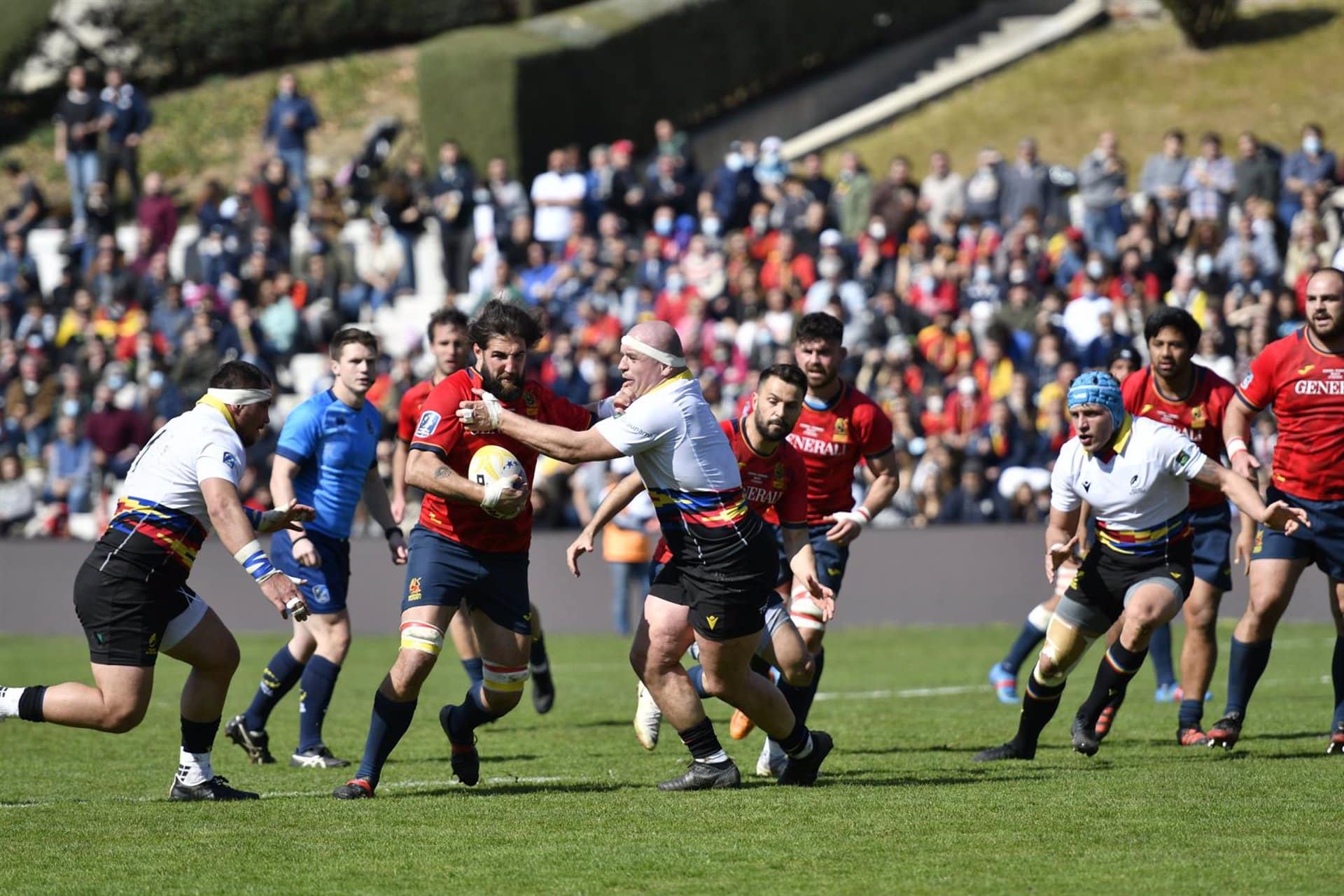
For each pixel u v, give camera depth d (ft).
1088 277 219.00
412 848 68.80
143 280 269.85
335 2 369.09
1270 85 357.82
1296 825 72.13
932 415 211.20
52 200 345.51
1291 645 177.27
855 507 100.73
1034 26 401.08
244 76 375.86
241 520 76.84
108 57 374.63
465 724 84.28
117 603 77.51
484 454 79.05
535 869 64.75
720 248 242.99
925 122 363.35
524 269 258.37
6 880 63.82
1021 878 62.34
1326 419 93.30
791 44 366.84
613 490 87.15
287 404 253.44
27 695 77.92
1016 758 94.99
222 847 69.56
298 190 295.07
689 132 348.38
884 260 238.48
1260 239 227.61
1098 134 349.61
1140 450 87.92
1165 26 392.68
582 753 103.50
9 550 226.79
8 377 255.50
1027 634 129.59
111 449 234.17
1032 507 202.49
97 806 80.94
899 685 147.02
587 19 330.34
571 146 312.71
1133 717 119.55
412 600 81.10
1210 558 101.76
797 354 97.45
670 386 77.66
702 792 82.58
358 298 270.26
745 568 78.33
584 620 213.25
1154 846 67.77
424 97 309.83
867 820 73.77
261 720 101.40
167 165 350.43
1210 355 201.67
